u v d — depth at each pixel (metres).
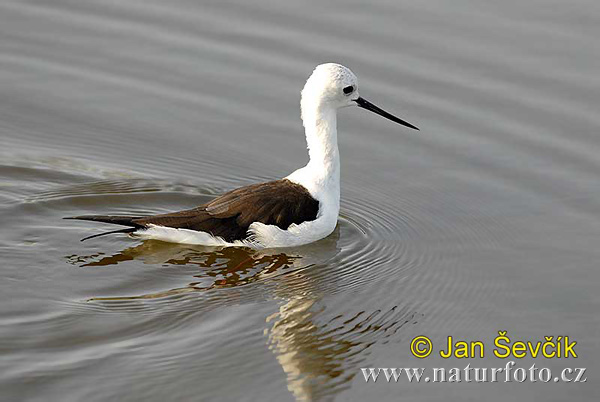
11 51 18.30
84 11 19.48
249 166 15.91
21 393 10.55
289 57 18.05
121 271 12.97
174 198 15.02
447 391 11.16
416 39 18.39
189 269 13.14
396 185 15.48
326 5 19.45
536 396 11.12
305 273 13.29
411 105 16.98
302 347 11.74
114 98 17.28
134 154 16.03
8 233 13.64
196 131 16.62
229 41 18.53
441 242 14.17
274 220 13.59
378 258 13.76
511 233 14.27
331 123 14.05
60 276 12.79
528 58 17.81
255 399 10.80
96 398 10.56
